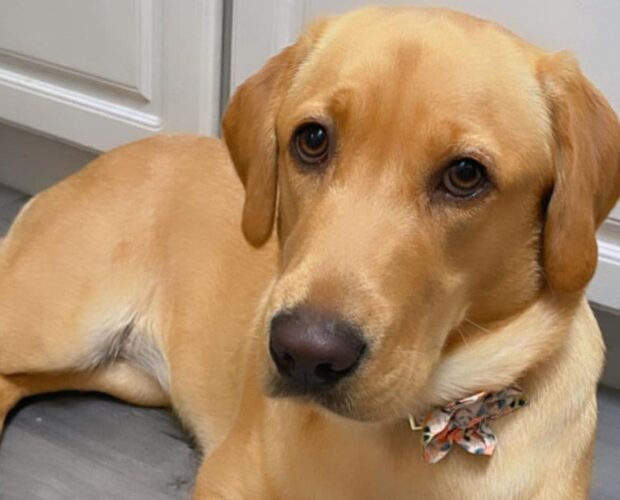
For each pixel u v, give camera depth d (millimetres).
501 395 676
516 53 647
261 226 719
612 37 876
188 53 1062
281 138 672
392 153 611
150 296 931
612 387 1045
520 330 668
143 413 974
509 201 629
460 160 610
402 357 609
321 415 709
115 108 1130
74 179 959
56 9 1110
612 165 653
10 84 1184
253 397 786
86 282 915
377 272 594
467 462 688
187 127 1099
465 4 929
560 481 702
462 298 644
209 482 788
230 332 859
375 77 617
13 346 922
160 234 920
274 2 1001
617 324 1015
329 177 633
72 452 920
